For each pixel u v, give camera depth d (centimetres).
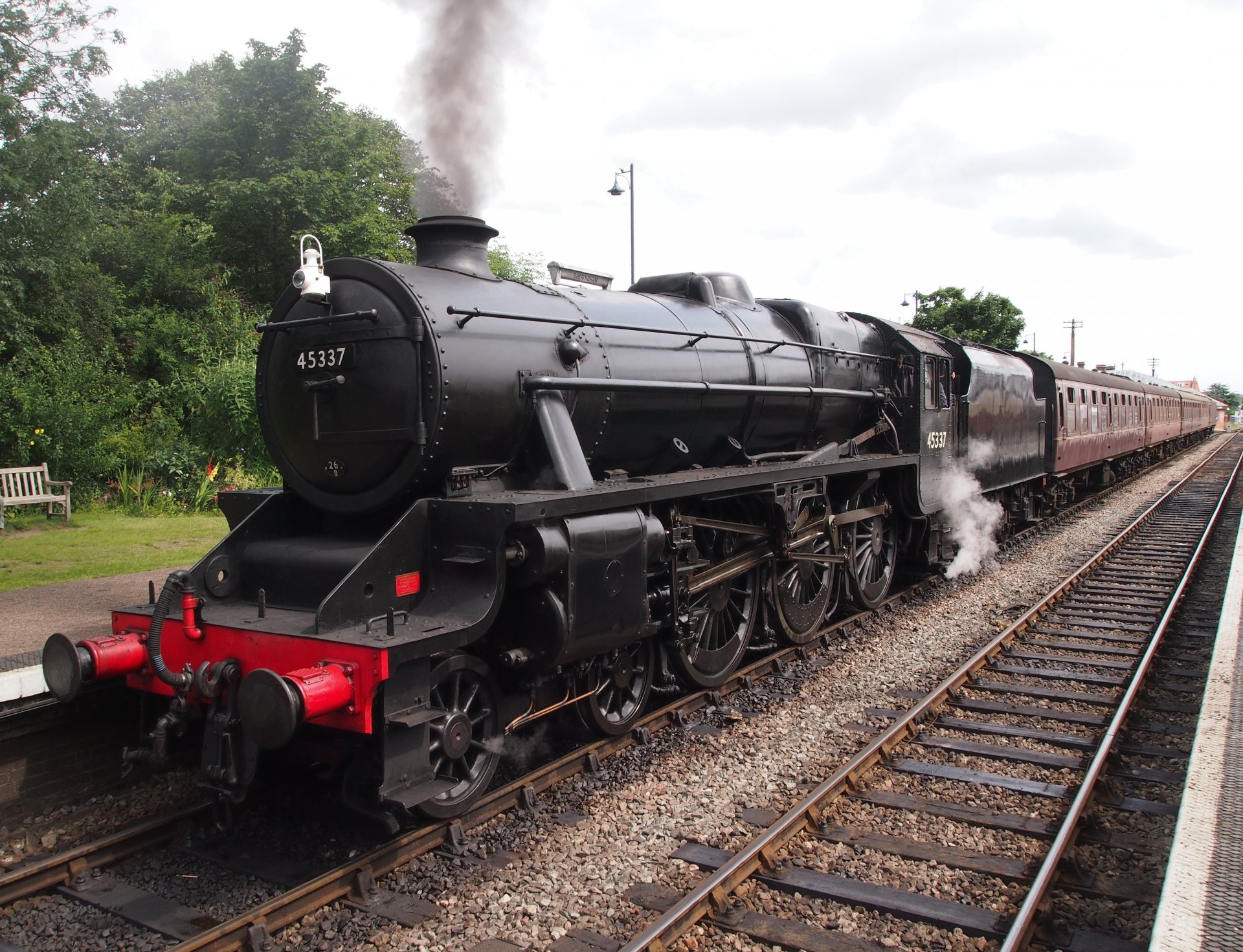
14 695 488
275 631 421
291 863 430
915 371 962
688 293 746
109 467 1455
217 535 1159
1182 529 1536
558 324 554
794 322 847
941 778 517
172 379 1711
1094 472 2303
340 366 488
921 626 882
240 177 2039
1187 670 721
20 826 486
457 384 469
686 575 612
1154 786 511
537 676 490
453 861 418
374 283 484
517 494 491
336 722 400
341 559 468
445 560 462
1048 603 948
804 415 809
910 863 416
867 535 924
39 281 1600
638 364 606
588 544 490
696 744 575
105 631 659
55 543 1087
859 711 632
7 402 1406
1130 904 381
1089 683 696
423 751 425
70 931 379
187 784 536
